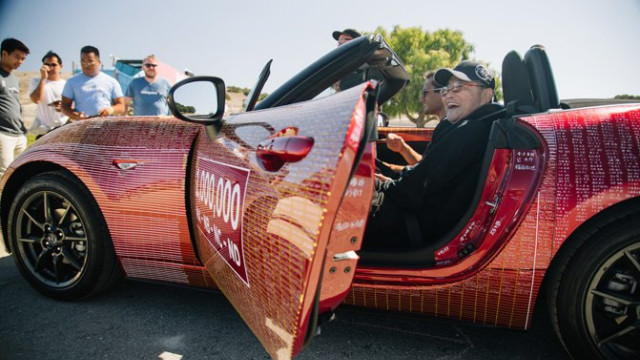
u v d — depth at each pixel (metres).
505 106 1.70
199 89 1.73
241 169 1.26
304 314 0.94
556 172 1.36
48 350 1.69
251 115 1.43
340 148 0.88
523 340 1.77
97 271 2.01
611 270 1.36
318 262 0.90
